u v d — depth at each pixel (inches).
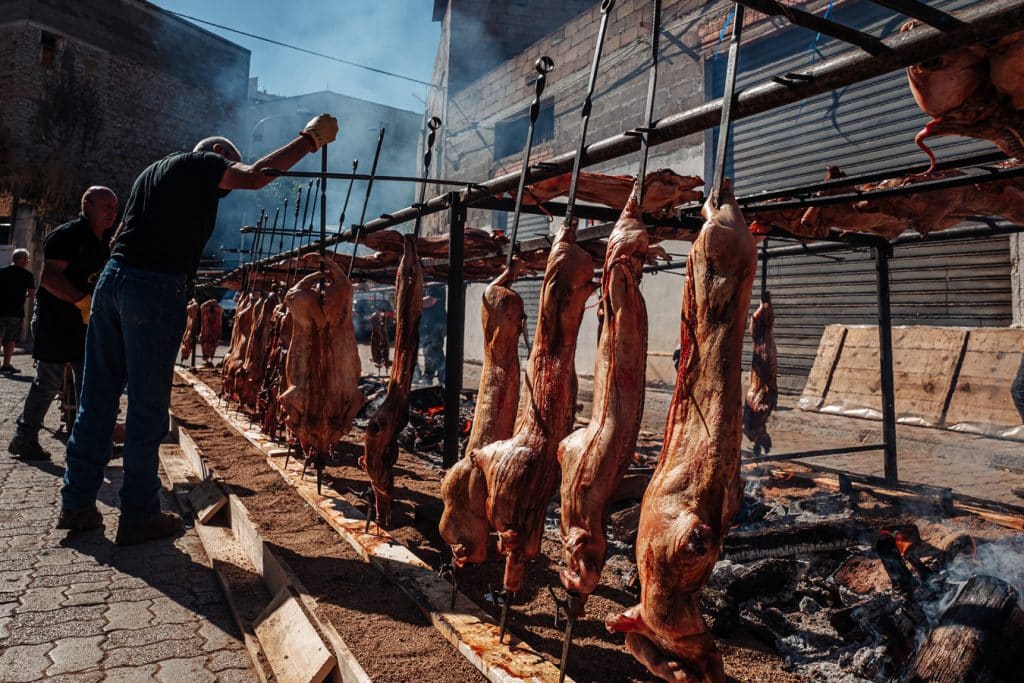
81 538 166.4
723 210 69.9
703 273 67.8
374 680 84.3
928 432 297.7
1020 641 86.7
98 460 168.1
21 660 108.0
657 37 97.6
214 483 192.1
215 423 293.3
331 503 162.6
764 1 71.0
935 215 156.5
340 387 164.1
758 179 424.2
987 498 207.8
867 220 169.2
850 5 368.5
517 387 107.7
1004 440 273.9
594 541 77.0
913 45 68.2
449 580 131.6
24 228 841.5
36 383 239.9
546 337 95.2
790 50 402.0
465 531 103.0
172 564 151.9
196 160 150.7
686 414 67.1
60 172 863.7
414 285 149.6
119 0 997.2
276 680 99.6
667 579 61.6
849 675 98.8
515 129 695.1
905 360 328.2
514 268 112.3
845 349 361.1
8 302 499.2
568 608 78.5
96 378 163.3
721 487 62.8
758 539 134.3
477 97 731.4
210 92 1147.3
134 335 152.3
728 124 75.1
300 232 252.8
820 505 169.0
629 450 78.1
